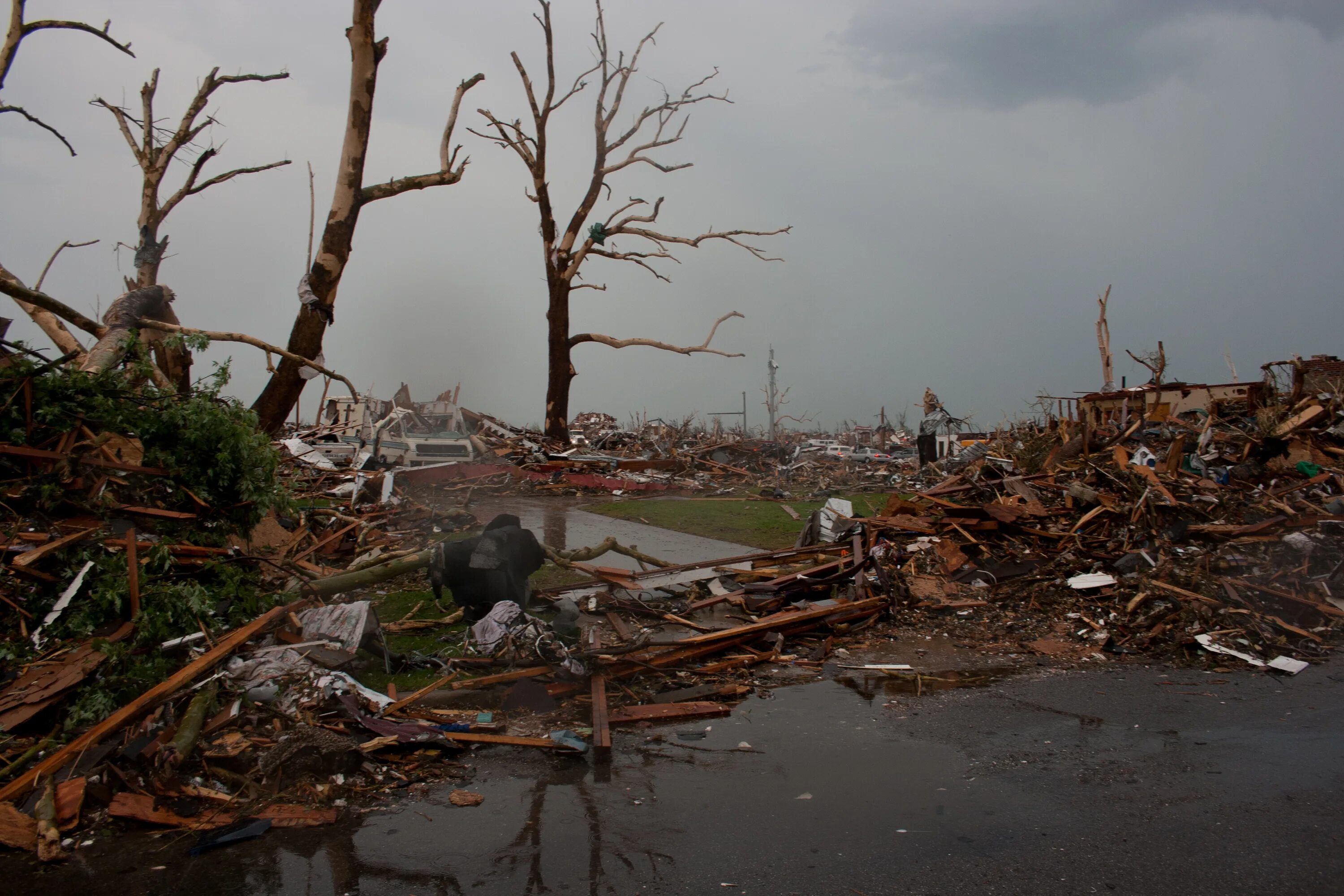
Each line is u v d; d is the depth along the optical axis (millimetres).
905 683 6469
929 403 23000
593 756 4957
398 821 4117
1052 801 4324
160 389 7746
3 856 3740
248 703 5090
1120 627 7578
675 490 22828
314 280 13703
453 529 12992
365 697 5395
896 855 3785
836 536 10742
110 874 3607
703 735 5336
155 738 4586
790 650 7363
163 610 5586
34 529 5934
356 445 20547
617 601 8188
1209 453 11969
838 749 5098
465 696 5867
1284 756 4859
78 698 4871
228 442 7410
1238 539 8820
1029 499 10500
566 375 28781
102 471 6672
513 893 3477
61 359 6742
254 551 8125
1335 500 9383
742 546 12602
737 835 3988
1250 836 3920
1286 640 7102
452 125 14391
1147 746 5062
